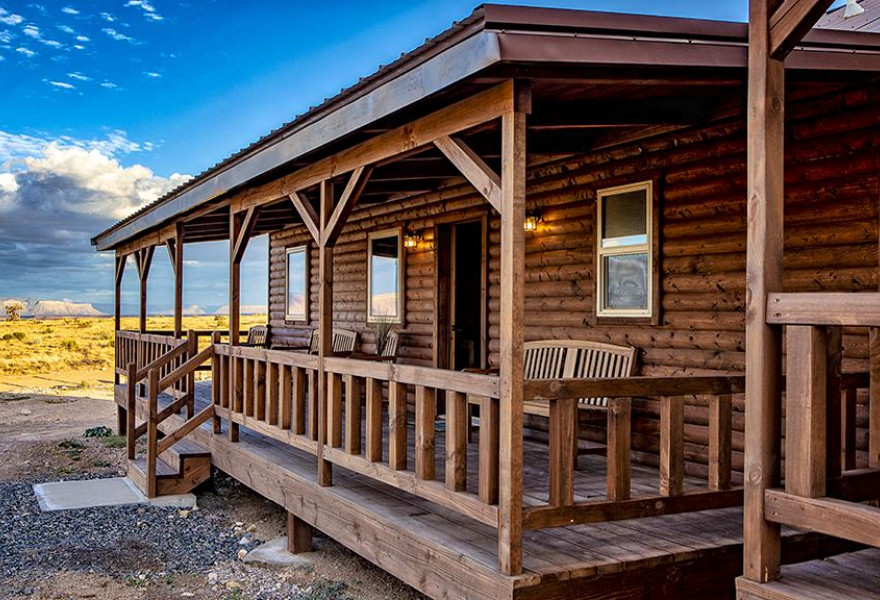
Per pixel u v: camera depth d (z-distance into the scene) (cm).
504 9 328
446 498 405
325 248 560
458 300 980
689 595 382
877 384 389
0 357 2609
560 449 370
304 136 529
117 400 1229
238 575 551
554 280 691
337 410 536
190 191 818
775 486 305
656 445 591
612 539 403
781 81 309
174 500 755
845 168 462
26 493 808
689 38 360
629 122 498
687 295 566
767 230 304
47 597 502
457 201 830
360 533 479
